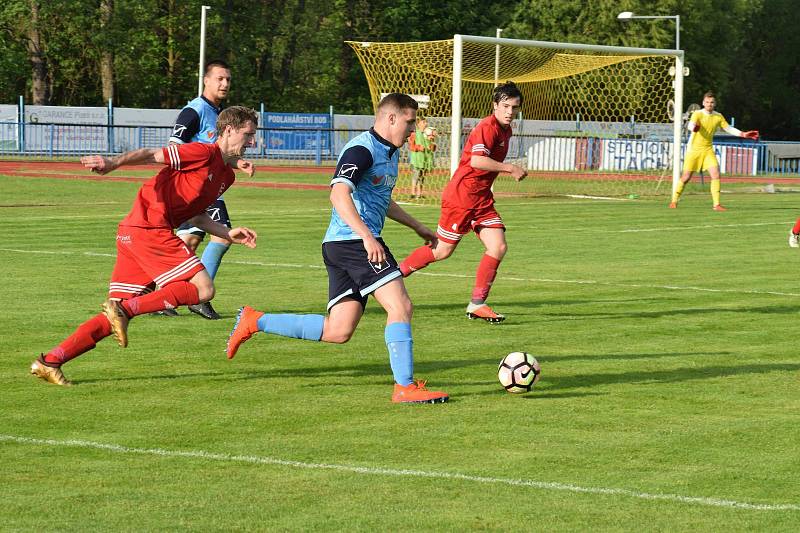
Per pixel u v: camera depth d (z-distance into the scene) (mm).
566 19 156500
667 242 42875
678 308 27047
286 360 20625
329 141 124875
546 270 34344
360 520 11930
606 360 20844
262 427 15797
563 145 102938
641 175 98438
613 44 153875
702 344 22484
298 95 161500
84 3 140750
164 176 18156
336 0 163875
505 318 25547
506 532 11602
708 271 34219
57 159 110312
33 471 13609
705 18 162875
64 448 14617
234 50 151500
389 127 17578
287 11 158375
